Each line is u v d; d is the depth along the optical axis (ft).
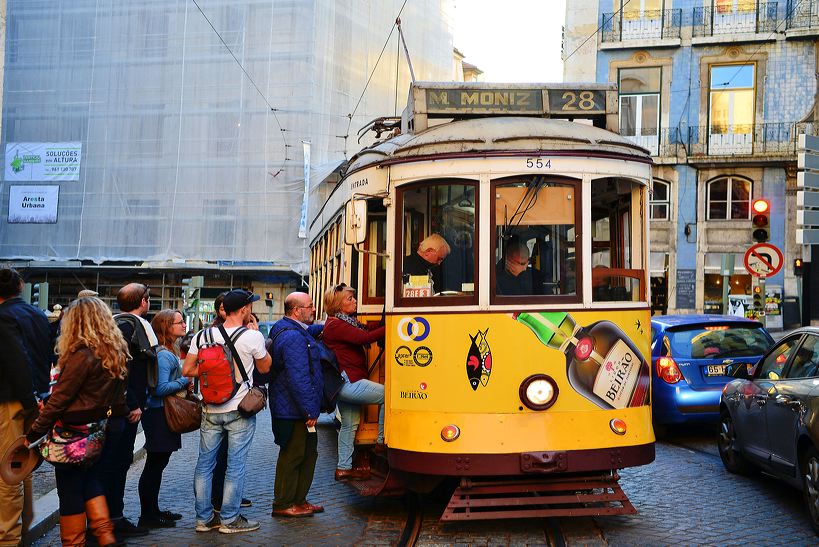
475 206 23.48
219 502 26.21
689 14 107.96
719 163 104.99
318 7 118.42
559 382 22.82
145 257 121.29
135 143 122.42
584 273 23.36
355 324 26.45
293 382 24.86
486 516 21.81
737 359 37.83
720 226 105.70
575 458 22.38
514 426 22.48
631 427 23.24
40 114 124.88
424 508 26.14
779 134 104.88
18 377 20.39
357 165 27.40
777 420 25.63
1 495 20.27
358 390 26.03
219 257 119.55
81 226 123.34
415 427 23.17
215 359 23.65
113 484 23.66
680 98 108.06
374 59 126.41
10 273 21.12
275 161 118.42
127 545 22.39
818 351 25.16
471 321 23.06
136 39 122.72
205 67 120.78
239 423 23.81
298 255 117.80
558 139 23.84
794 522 23.94
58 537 23.75
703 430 42.06
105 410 20.03
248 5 119.44
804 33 104.06
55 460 19.54
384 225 26.99
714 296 105.81
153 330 24.70
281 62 118.73
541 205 23.54
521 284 23.24
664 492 27.96
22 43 125.39
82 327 19.84
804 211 47.34
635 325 23.95
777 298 103.45
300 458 25.52
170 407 24.14
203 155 120.37
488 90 26.40
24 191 124.77
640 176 24.57
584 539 22.03
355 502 27.53
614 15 110.01
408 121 27.45
